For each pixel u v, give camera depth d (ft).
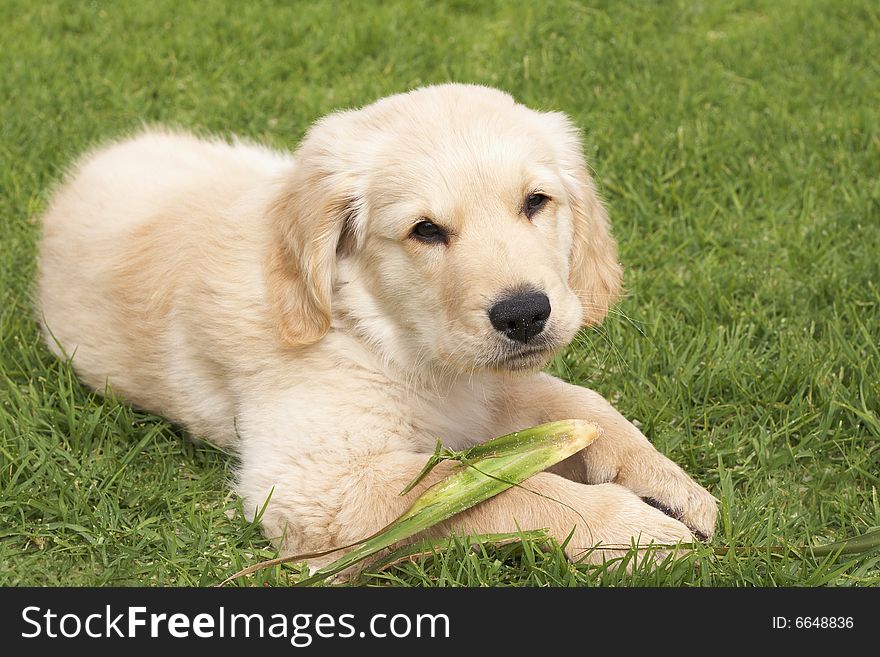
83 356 3.35
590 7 5.71
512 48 5.18
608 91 4.71
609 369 3.42
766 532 2.97
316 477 2.97
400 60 5.03
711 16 5.61
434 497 2.89
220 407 3.18
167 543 2.98
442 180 2.92
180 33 5.26
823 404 3.24
